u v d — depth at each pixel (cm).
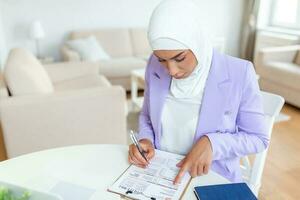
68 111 184
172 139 101
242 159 125
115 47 405
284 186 190
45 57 391
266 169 209
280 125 282
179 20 76
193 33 78
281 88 341
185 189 81
